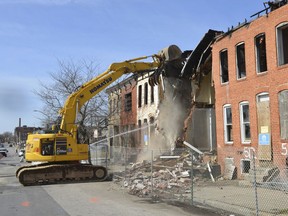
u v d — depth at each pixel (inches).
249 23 690.2
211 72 924.0
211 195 519.8
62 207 446.9
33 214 403.5
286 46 625.3
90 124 1471.5
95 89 805.9
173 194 546.0
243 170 691.4
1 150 2655.0
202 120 933.2
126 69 830.5
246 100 691.4
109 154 1163.3
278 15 614.9
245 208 416.2
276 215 377.1
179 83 952.3
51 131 804.6
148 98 1369.3
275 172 586.9
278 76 611.5
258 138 653.9
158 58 872.3
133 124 1523.1
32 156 759.1
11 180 815.1
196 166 751.1
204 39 848.3
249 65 685.3
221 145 764.6
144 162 894.4
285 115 595.8
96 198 521.7
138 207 443.5
